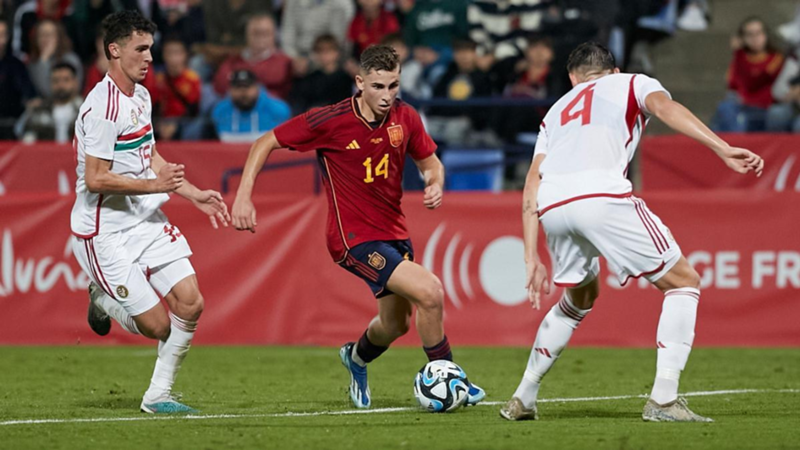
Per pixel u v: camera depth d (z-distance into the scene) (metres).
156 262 22.36
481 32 51.62
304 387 28.16
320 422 20.67
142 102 22.42
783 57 50.66
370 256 22.50
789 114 48.91
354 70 52.03
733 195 38.41
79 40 54.22
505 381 29.47
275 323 39.16
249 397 25.81
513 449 17.12
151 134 22.67
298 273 39.22
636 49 52.97
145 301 22.27
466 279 38.88
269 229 39.25
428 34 52.03
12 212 39.34
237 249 39.19
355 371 23.70
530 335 38.69
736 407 23.45
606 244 19.53
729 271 38.41
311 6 54.59
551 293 38.69
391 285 22.25
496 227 38.84
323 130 22.48
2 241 39.28
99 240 22.25
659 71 53.97
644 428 19.44
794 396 25.77
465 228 38.88
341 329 39.03
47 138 49.66
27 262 39.38
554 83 49.19
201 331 39.16
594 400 24.91
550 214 19.88
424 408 22.95
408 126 22.84
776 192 38.31
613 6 50.62
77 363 34.12
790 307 38.28
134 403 24.47
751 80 50.78
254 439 18.34
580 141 19.84
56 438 18.67
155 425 20.25
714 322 38.44
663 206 38.50
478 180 47.19
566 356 35.78
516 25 51.28
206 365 33.56
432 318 22.20
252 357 35.66
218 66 53.66
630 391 26.94
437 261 38.91
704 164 41.66
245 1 54.72
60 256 39.41
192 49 54.34
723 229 38.38
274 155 42.47
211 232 39.19
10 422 20.77
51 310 39.41
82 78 53.22
